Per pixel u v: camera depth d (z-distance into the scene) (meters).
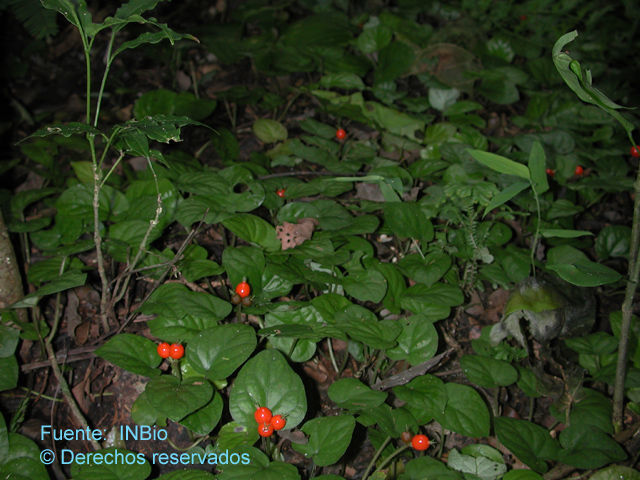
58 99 0.80
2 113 0.74
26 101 0.79
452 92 0.71
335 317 0.45
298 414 0.41
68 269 0.51
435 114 0.74
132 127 0.37
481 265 0.52
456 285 0.50
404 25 0.82
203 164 0.66
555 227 0.56
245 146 0.68
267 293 0.48
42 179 0.65
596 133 0.68
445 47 0.76
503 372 0.46
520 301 0.46
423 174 0.60
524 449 0.42
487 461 0.42
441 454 0.45
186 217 0.49
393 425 0.42
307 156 0.59
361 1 0.93
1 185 0.64
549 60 0.78
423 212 0.53
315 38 0.79
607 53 0.84
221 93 0.68
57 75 0.83
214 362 0.42
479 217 0.56
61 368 0.47
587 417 0.45
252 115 0.73
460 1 0.94
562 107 0.70
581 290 0.50
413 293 0.48
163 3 0.91
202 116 0.66
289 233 0.51
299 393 0.41
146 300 0.46
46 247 0.52
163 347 0.42
